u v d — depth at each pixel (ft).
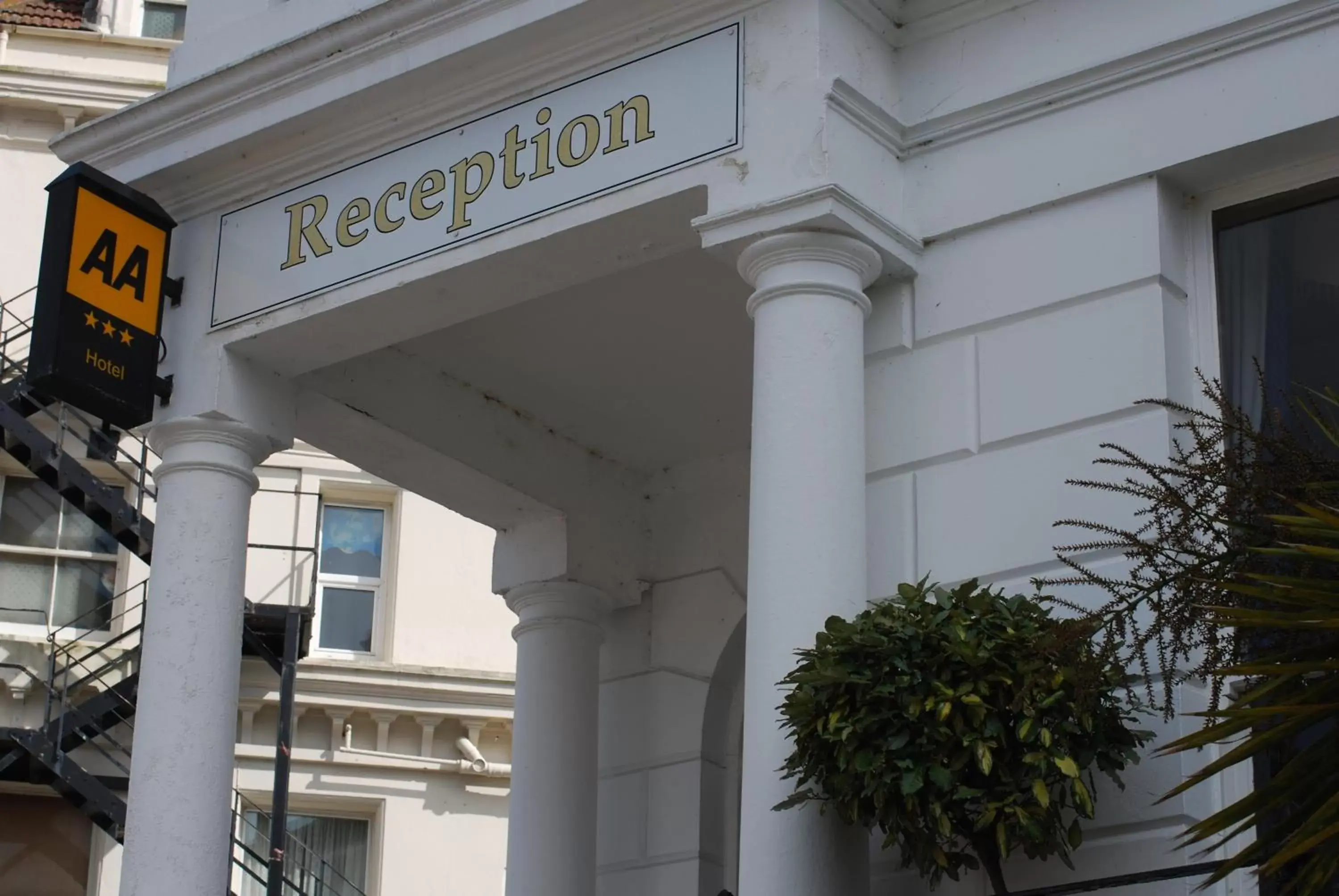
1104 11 36.55
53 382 42.19
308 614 83.71
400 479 50.29
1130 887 32.17
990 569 35.17
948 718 30.83
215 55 45.34
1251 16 35.09
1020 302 36.14
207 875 40.88
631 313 46.88
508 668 96.22
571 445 51.83
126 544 73.51
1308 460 29.04
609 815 51.47
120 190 43.65
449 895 92.22
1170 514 31.60
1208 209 35.88
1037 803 30.63
